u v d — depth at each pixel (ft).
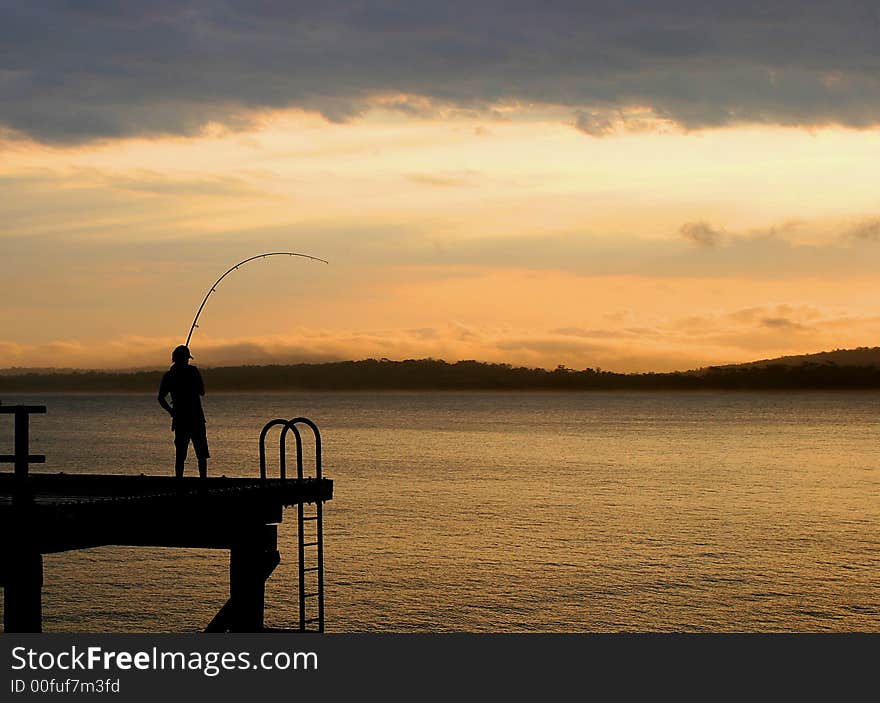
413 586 102.89
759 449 327.06
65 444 325.01
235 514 44.62
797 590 101.91
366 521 147.74
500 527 142.92
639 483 210.79
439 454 295.69
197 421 47.16
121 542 40.11
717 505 172.24
